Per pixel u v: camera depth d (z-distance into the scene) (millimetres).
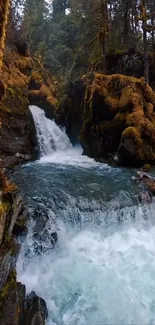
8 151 14938
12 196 5578
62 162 15094
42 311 5215
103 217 8609
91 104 15930
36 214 7691
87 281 6324
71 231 8000
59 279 6328
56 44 38469
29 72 24312
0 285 4500
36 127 19172
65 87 24156
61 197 9117
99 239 7895
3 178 5832
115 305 5871
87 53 28031
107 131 14812
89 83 18688
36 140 17922
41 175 11898
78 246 7484
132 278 6461
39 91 24375
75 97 20016
